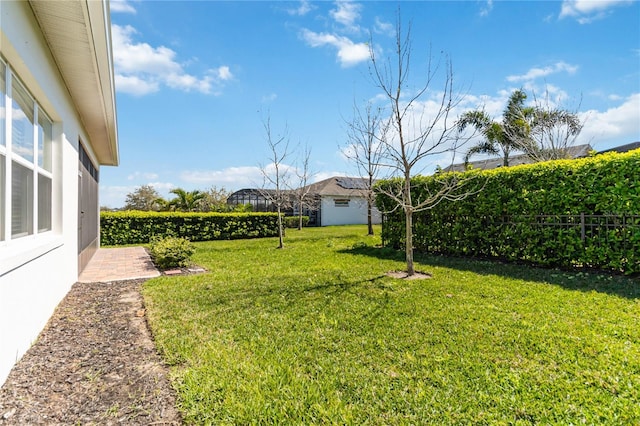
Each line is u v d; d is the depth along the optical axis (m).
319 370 2.63
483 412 2.07
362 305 4.31
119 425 1.97
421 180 8.98
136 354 2.95
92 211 9.54
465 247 8.12
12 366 2.64
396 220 10.03
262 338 3.28
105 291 5.25
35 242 3.68
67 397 2.25
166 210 20.23
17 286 2.78
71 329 3.56
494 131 14.56
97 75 4.80
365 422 2.00
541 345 2.98
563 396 2.22
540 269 6.38
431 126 6.14
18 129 3.37
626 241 5.52
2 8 2.58
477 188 7.74
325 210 27.36
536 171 6.73
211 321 3.78
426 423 1.98
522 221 6.95
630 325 3.40
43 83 3.76
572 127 11.23
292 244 12.45
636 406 2.08
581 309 3.95
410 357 2.81
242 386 2.37
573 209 6.16
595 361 2.67
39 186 4.26
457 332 3.34
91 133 8.00
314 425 1.98
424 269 6.73
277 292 5.05
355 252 9.75
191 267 7.55
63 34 3.77
